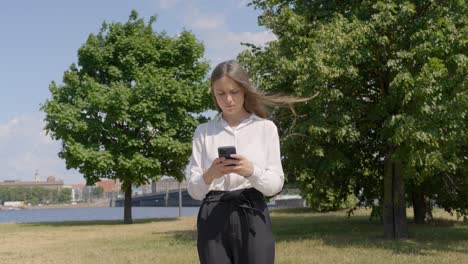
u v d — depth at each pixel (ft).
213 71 8.38
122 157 78.02
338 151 42.60
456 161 40.06
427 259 29.60
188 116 83.10
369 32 38.55
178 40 85.71
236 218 8.02
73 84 82.07
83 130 77.10
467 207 52.65
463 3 38.83
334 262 28.40
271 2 43.60
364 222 67.31
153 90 79.15
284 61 39.34
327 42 38.19
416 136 34.81
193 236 47.37
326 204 97.35
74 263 30.07
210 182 8.00
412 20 39.99
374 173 51.44
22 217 192.65
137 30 85.92
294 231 53.21
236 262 8.09
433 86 35.68
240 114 8.73
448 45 36.91
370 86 43.98
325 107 39.34
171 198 262.88
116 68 82.43
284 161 44.65
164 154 82.48
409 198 63.87
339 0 45.50
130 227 67.15
